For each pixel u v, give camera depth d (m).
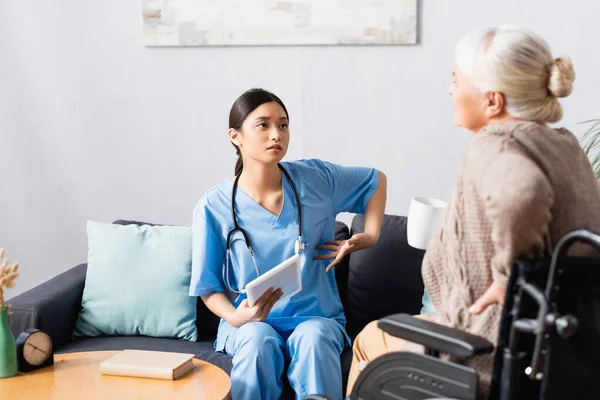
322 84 3.11
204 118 3.20
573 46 2.94
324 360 2.29
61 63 3.24
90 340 2.62
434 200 2.42
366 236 2.50
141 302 2.64
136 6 3.17
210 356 2.44
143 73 3.21
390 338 1.93
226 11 3.11
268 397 2.29
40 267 3.37
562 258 1.26
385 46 3.05
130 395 1.95
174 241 2.71
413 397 1.41
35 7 3.22
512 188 1.38
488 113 1.58
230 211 2.50
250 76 3.15
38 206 3.34
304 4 3.06
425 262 1.60
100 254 2.71
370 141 3.12
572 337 1.32
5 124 3.30
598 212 1.51
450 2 2.99
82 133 3.28
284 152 2.43
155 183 3.27
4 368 2.07
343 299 2.72
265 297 2.27
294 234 2.47
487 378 1.48
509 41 1.53
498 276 1.42
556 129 1.57
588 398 1.33
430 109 3.06
